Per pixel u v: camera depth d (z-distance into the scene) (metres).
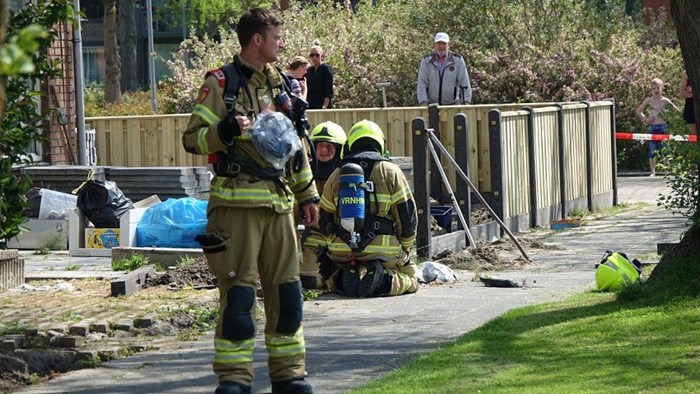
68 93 52.53
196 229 38.28
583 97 76.62
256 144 16.84
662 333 21.42
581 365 19.25
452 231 42.00
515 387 17.86
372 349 22.38
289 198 17.41
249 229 17.02
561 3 79.44
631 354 19.81
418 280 31.97
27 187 22.53
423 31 80.38
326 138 32.41
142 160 54.47
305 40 81.75
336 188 30.19
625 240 42.75
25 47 8.48
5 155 22.12
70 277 33.97
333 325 25.56
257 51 17.34
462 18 79.88
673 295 24.47
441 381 18.56
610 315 23.42
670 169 28.12
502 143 44.72
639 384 17.69
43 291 31.12
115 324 25.23
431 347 22.42
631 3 117.12
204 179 46.16
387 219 29.88
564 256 38.69
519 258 37.81
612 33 80.69
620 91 78.56
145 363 21.56
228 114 17.08
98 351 22.31
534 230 47.16
